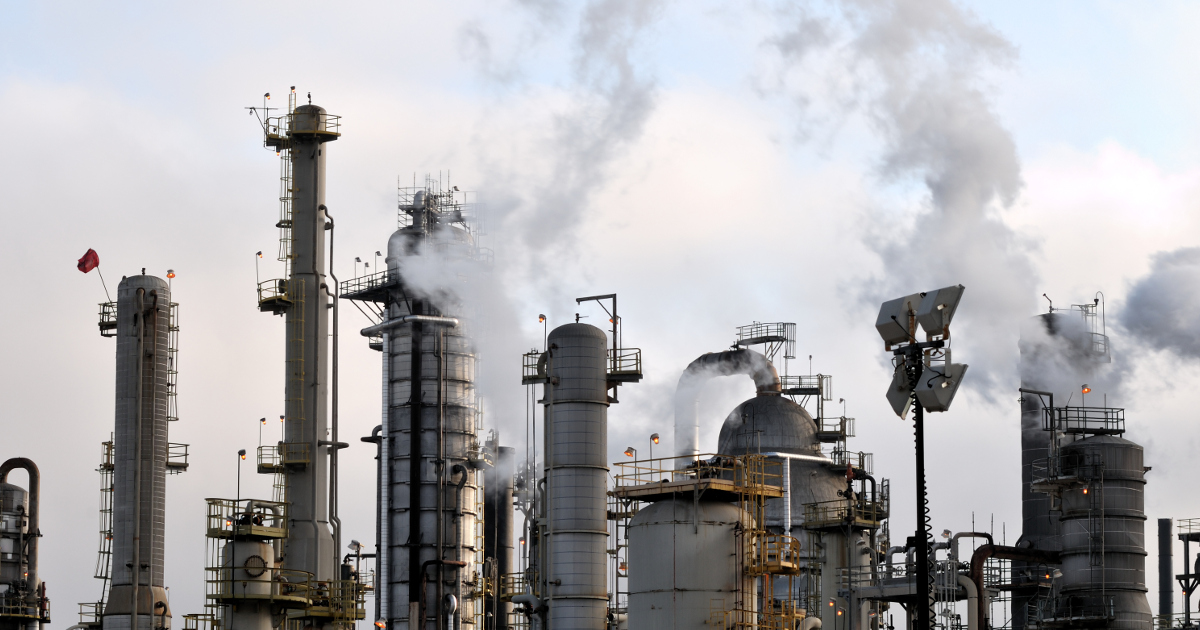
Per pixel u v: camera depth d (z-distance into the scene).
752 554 83.62
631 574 84.50
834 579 114.50
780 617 86.94
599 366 91.88
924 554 47.19
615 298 96.19
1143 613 99.00
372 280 117.75
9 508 118.81
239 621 99.50
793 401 127.38
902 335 49.03
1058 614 100.69
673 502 83.94
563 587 89.25
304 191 115.31
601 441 91.25
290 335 113.69
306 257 114.75
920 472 47.56
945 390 47.62
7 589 117.06
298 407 112.69
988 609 103.44
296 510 111.12
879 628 111.88
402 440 114.31
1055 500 102.12
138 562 101.44
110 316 108.25
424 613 108.94
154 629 100.75
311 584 106.50
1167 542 125.75
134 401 104.06
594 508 90.06
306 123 115.50
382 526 113.75
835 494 122.62
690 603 81.88
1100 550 99.19
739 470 86.31
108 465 106.94
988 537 102.19
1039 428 110.31
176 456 108.50
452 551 110.94
